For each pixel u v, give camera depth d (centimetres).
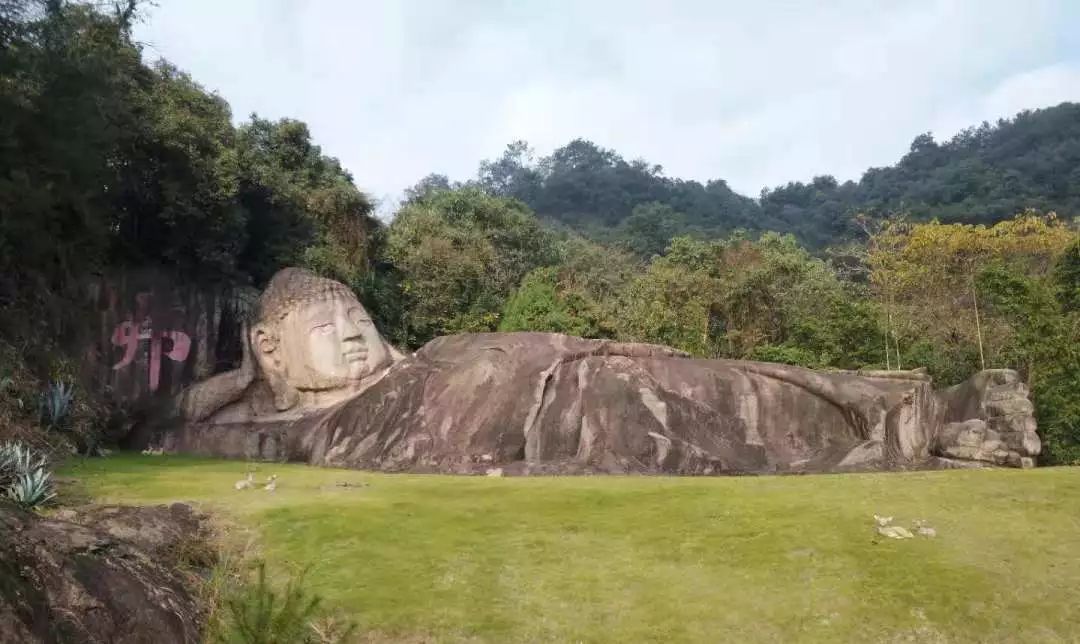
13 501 850
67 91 1694
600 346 1598
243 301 2127
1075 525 933
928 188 7881
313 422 1653
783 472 1418
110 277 2002
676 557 898
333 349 1820
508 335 1652
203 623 753
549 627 770
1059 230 3838
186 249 2094
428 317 2800
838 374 1538
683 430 1457
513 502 1071
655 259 4331
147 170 2020
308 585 828
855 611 786
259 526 965
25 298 1770
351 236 2750
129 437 1822
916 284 3372
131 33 2091
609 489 1127
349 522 977
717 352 2808
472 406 1517
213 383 1850
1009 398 1400
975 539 906
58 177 1711
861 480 1140
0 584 579
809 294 3094
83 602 656
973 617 772
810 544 907
